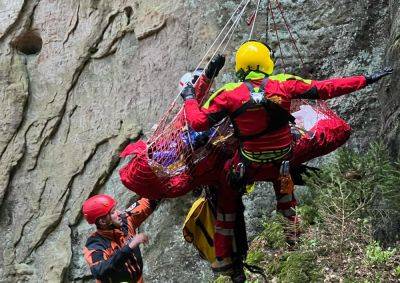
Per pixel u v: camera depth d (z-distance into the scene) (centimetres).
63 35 805
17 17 810
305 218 592
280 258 598
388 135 580
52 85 807
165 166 437
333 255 540
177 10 755
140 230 749
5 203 809
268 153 398
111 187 780
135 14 777
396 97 580
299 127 462
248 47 404
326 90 392
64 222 796
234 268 459
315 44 709
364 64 695
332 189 535
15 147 808
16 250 802
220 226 453
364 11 700
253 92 389
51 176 801
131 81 777
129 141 772
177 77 754
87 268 786
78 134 795
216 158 436
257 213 704
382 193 519
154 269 733
